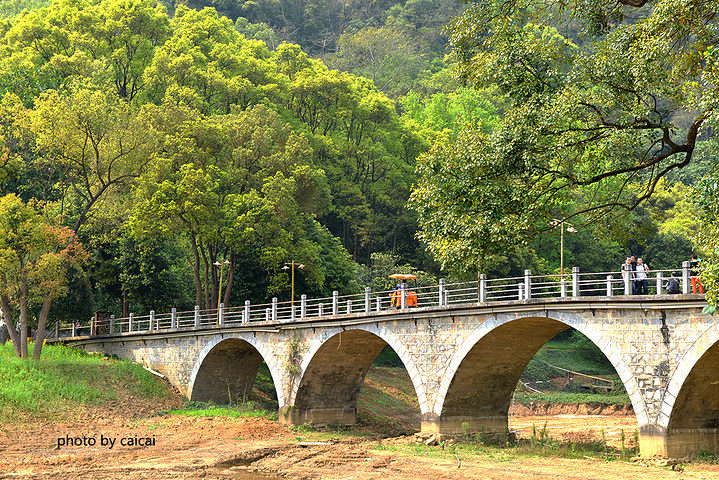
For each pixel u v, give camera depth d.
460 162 20.20
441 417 30.25
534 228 20.05
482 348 29.00
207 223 47.16
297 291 53.62
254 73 69.44
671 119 91.81
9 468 23.42
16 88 52.72
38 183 51.47
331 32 135.25
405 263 73.88
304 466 25.16
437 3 138.38
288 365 37.78
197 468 24.23
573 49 21.11
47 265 39.59
